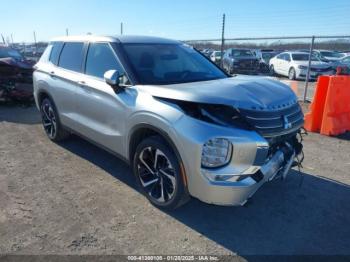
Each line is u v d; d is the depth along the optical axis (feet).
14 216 11.37
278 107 10.71
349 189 13.82
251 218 11.59
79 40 16.25
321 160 17.03
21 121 24.45
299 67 57.26
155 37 15.53
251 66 64.54
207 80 13.08
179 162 10.43
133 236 10.42
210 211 11.92
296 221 11.45
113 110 12.84
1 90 29.09
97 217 11.41
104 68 13.92
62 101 16.62
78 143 18.92
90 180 14.25
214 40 40.40
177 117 10.27
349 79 21.94
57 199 12.60
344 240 10.46
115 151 13.50
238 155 9.80
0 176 14.58
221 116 9.91
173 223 11.17
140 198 12.72
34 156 17.01
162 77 12.78
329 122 21.16
